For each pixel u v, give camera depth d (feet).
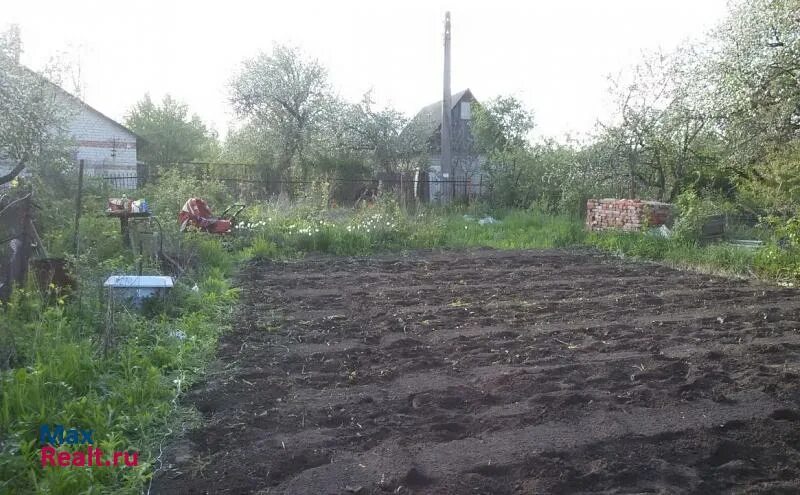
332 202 59.26
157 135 118.11
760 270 33.81
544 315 24.16
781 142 41.39
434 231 47.03
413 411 14.69
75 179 43.73
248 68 84.53
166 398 14.79
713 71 45.98
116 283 21.70
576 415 14.29
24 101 33.22
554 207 61.98
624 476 11.63
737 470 11.94
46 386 13.92
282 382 16.47
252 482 11.44
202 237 35.86
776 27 41.06
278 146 82.23
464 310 24.88
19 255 20.68
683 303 26.32
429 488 11.19
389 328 22.08
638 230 45.11
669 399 15.29
